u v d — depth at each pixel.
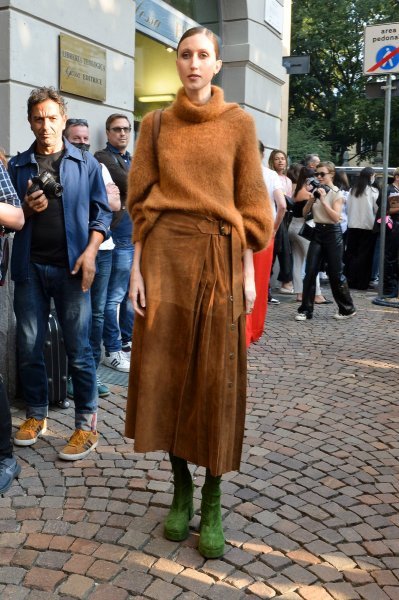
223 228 2.38
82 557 2.55
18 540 2.66
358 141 30.47
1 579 2.41
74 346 3.45
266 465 3.40
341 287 7.25
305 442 3.71
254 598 2.33
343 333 6.62
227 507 2.94
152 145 2.45
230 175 2.38
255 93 8.51
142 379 2.46
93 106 5.21
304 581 2.43
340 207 7.07
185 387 2.47
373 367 5.33
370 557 2.60
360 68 30.08
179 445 2.52
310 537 2.72
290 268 8.76
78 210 3.41
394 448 3.66
